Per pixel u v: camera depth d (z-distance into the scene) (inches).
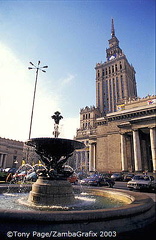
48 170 325.4
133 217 179.9
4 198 333.7
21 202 295.9
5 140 2851.9
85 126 4370.1
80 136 3408.0
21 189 428.1
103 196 384.5
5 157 2800.2
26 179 863.1
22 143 3149.6
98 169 2188.7
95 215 154.3
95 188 424.5
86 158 2938.0
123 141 1941.4
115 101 4566.9
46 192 289.3
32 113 1130.7
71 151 362.3
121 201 318.0
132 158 1977.1
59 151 339.3
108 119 2236.7
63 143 323.6
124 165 1841.8
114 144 2095.2
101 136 2309.3
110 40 5821.9
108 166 2054.6
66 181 316.2
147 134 2108.8
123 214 168.4
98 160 2236.7
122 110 2321.6
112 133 2154.3
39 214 146.9
